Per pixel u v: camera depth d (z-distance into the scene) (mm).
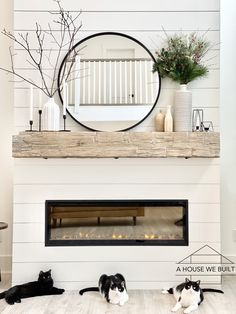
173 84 3164
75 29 3133
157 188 3098
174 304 2736
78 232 3152
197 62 3074
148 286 3074
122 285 2793
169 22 3141
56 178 3086
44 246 3066
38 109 3133
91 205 3121
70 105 3133
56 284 3066
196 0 3139
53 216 3131
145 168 3096
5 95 3480
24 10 3121
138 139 2910
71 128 3158
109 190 3094
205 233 3090
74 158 3084
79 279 3068
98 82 3135
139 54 3133
